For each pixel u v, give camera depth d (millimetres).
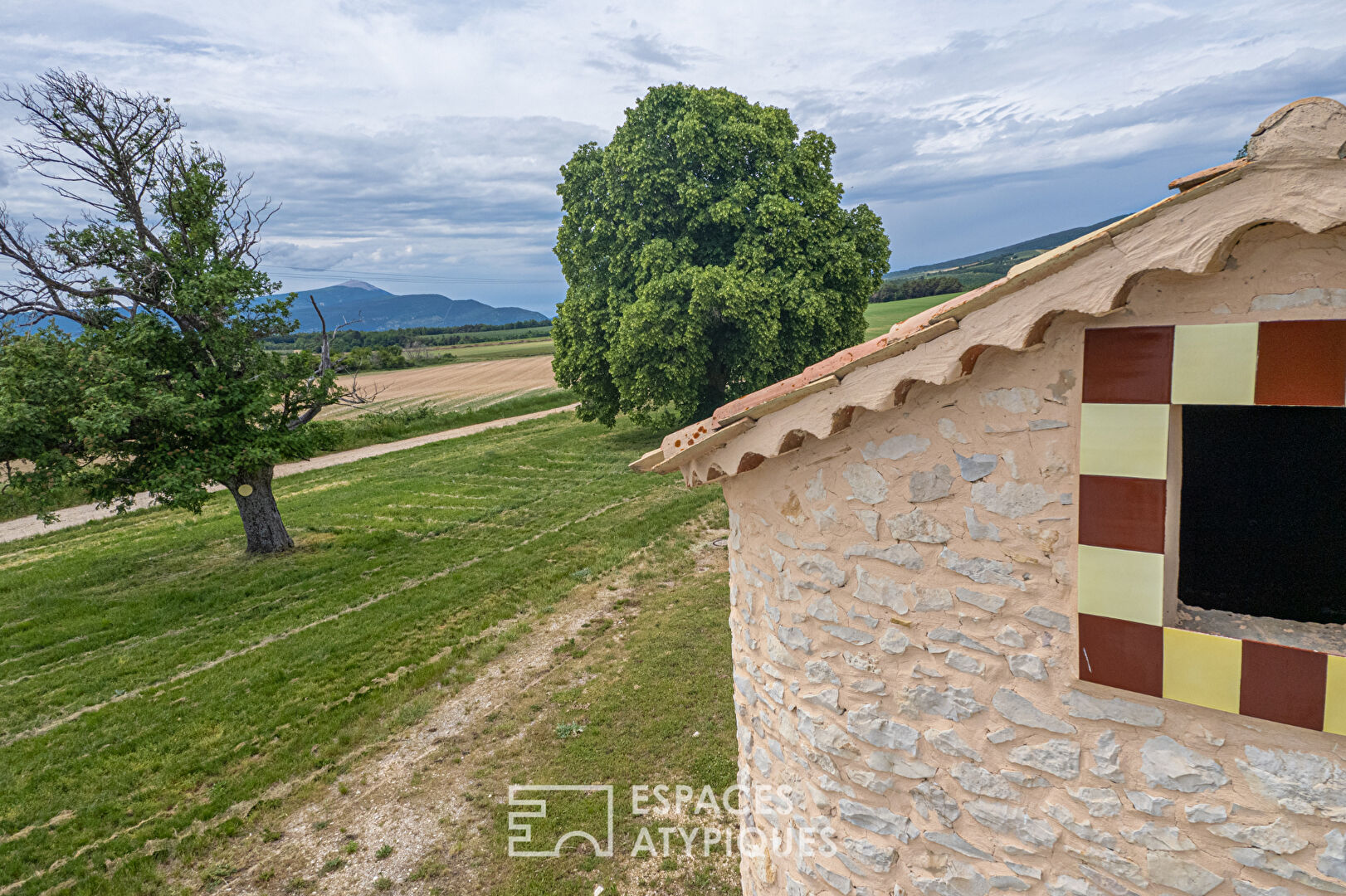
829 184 24141
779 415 3602
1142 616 2824
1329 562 2986
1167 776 2873
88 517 22188
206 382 14000
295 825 7109
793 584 4066
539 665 10016
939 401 3270
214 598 13805
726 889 5836
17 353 13227
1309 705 2518
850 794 3945
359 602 13125
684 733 7969
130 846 6938
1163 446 2686
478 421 36562
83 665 11391
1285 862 2662
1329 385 2357
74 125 13875
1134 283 2637
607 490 19812
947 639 3424
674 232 23078
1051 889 3252
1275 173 2178
